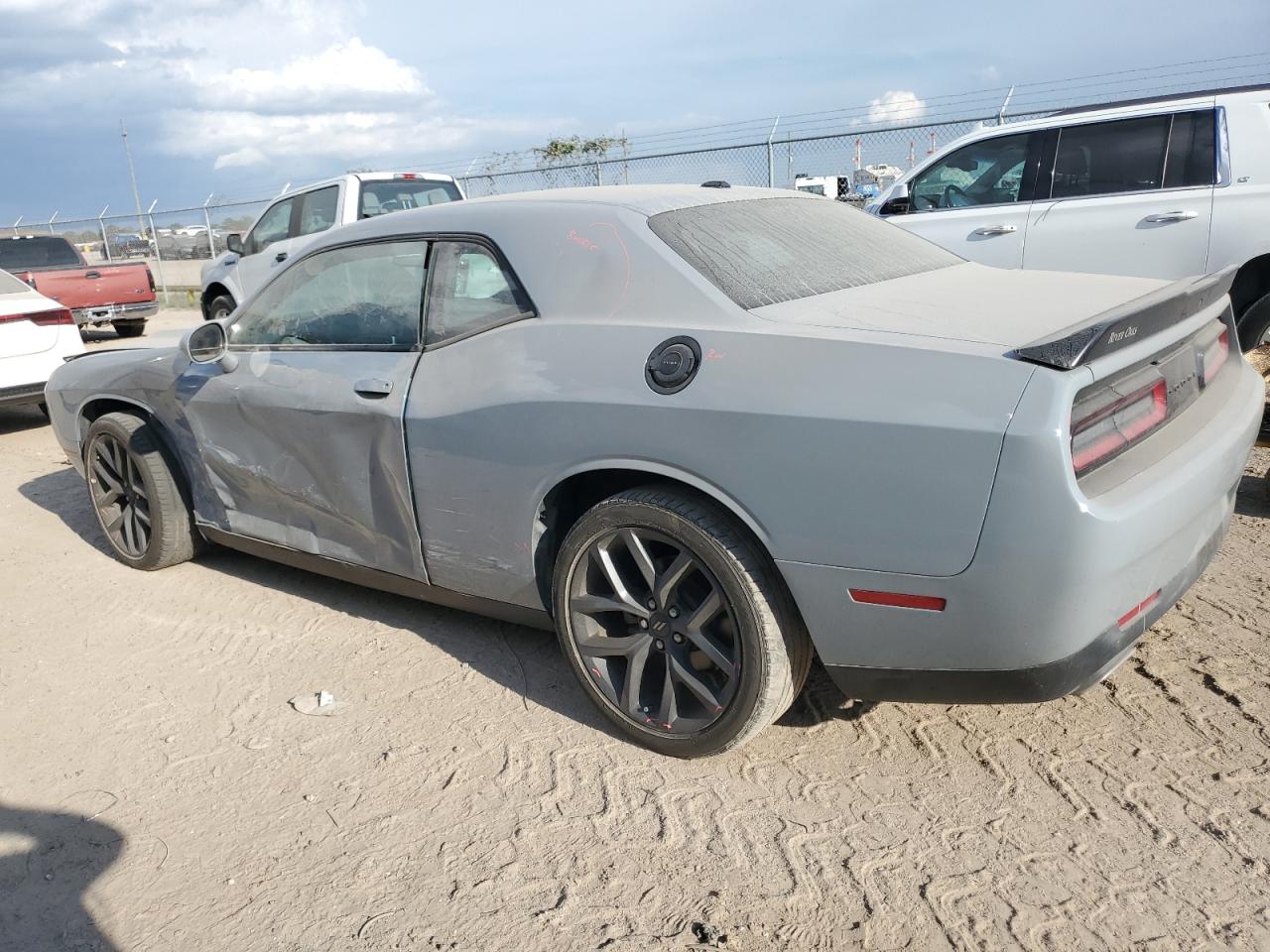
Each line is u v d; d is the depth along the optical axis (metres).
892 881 2.33
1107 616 2.30
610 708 2.97
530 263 3.04
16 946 2.31
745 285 2.78
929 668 2.44
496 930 2.26
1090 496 2.18
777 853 2.45
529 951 2.19
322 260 3.68
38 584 4.64
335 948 2.24
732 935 2.19
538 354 2.92
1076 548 2.15
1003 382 2.21
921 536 2.29
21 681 3.65
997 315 2.60
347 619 4.02
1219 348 3.06
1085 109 6.51
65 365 5.04
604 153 16.47
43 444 7.93
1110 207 6.23
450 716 3.20
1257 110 5.82
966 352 2.30
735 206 3.25
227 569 4.68
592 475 2.96
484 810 2.70
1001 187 6.84
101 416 4.66
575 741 3.01
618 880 2.40
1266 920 2.12
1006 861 2.36
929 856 2.40
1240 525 4.38
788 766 2.81
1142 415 2.48
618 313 2.84
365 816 2.71
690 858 2.46
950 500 2.23
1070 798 2.57
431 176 10.42
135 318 14.80
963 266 3.50
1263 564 3.91
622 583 2.86
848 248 3.27
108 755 3.11
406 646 3.74
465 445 3.06
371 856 2.54
